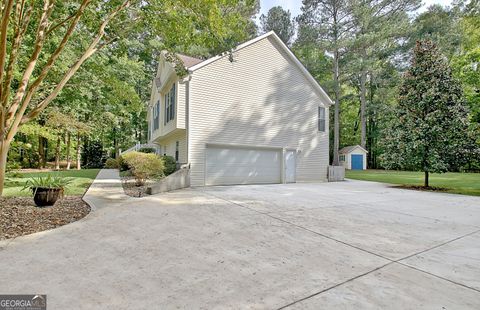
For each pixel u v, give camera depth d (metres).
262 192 9.45
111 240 3.91
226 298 2.38
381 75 25.20
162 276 2.79
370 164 32.06
